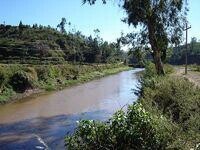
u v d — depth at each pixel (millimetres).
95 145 8078
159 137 8336
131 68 110125
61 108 25219
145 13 30422
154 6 30641
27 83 34094
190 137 9016
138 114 8336
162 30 31125
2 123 20188
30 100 29531
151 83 23188
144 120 8258
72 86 43000
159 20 30844
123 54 125375
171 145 8414
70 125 19281
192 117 10602
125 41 32906
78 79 50281
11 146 15398
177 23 31672
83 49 110625
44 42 102812
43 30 122750
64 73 49281
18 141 16156
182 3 30750
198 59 116375
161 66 31922
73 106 26094
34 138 16578
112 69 86438
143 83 26234
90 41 121312
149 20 30922
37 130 18219
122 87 41156
